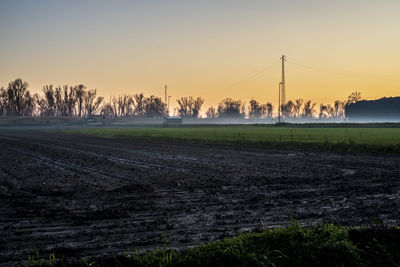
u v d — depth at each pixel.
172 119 146.50
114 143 44.44
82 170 19.52
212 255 6.02
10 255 6.67
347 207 10.46
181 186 14.34
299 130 71.62
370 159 24.34
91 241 7.45
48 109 193.00
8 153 30.77
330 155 27.27
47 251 6.87
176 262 5.92
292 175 17.34
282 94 101.00
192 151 31.66
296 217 9.32
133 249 6.94
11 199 11.88
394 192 12.82
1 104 179.00
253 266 5.98
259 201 11.44
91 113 197.62
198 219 9.19
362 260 6.33
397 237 7.02
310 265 6.16
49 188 13.95
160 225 8.65
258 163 22.47
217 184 14.80
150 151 32.03
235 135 53.12
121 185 14.62
